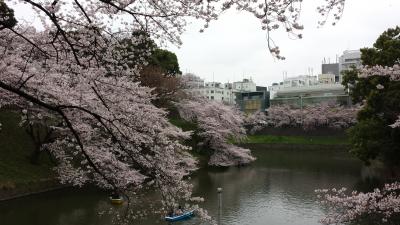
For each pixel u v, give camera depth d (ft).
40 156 78.54
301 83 321.32
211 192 79.51
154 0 21.89
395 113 69.41
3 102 30.96
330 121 183.73
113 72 29.04
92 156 31.50
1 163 71.00
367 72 38.22
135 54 31.24
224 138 125.29
